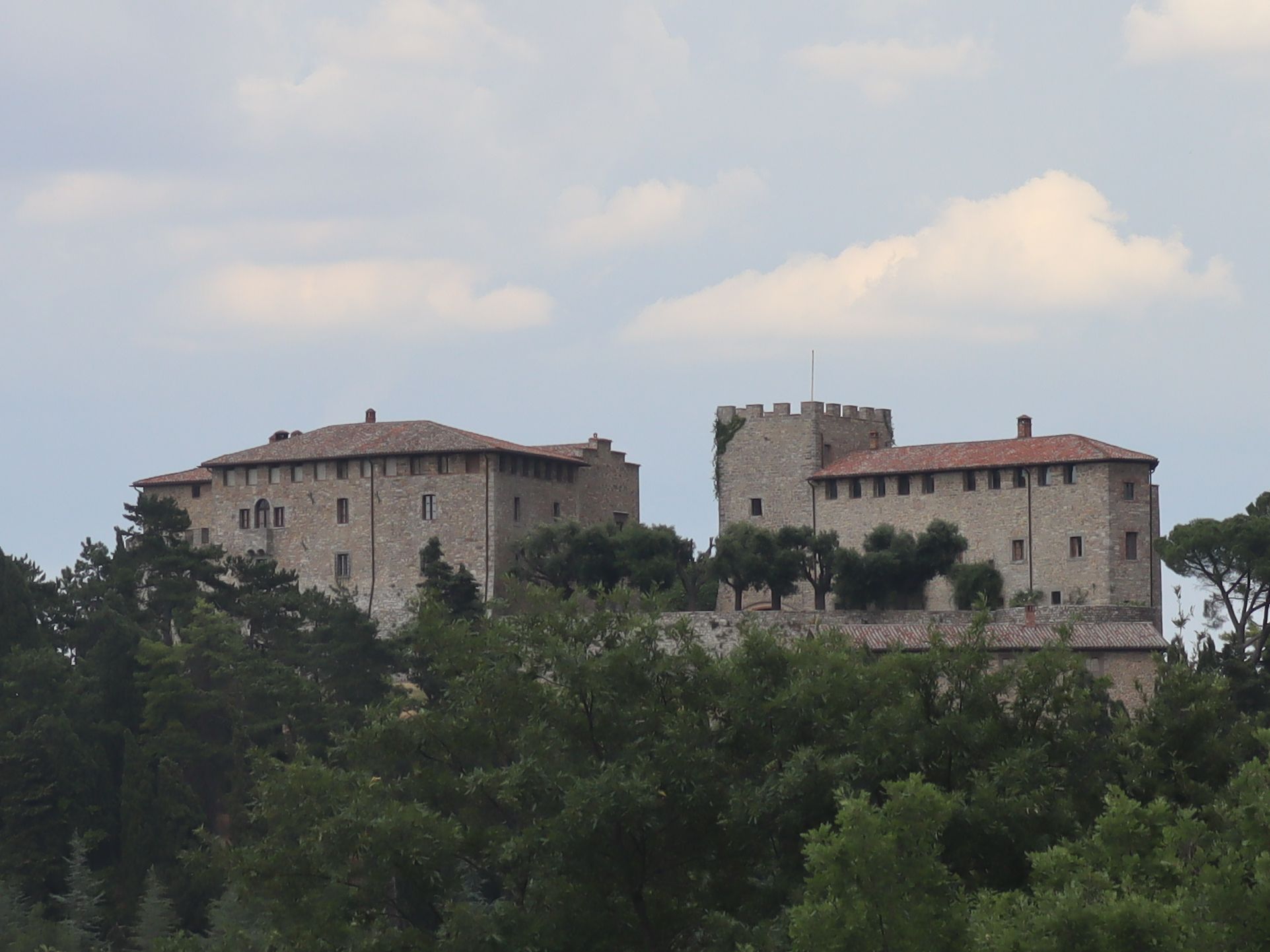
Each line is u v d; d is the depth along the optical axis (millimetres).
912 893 164250
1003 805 197125
